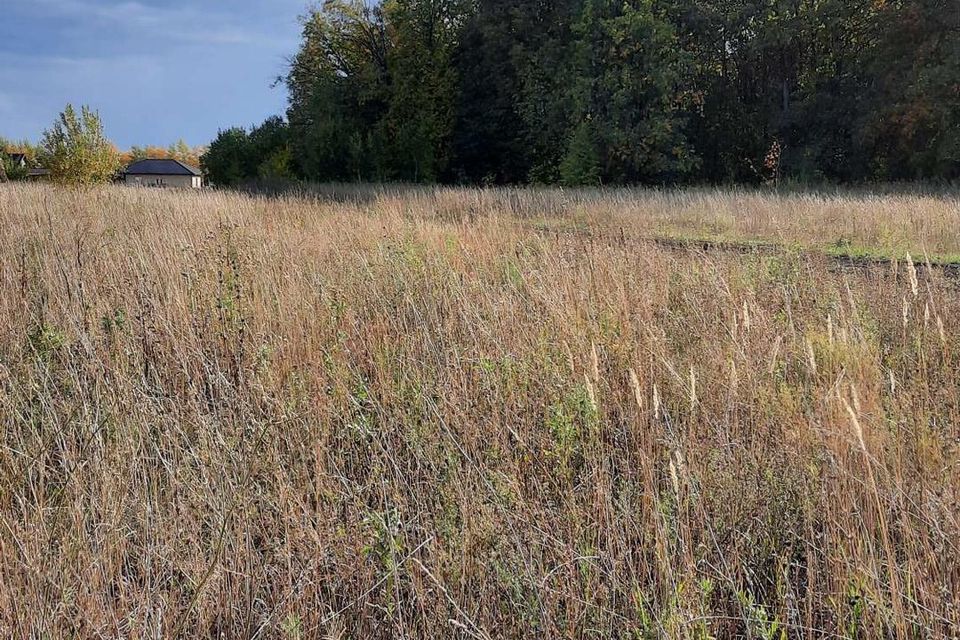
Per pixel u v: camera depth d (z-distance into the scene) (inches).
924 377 139.7
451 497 108.1
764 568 104.9
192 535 100.8
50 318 185.8
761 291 214.2
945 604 86.2
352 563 100.5
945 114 898.1
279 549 101.1
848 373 139.6
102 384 145.3
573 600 91.1
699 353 166.2
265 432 126.6
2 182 791.7
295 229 342.0
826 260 290.4
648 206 556.4
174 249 264.4
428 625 89.8
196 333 185.6
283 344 178.4
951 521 92.6
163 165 3344.0
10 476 117.6
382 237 297.4
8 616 84.7
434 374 154.4
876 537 101.6
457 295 207.8
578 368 149.9
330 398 149.1
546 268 230.8
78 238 258.7
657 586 94.0
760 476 114.8
